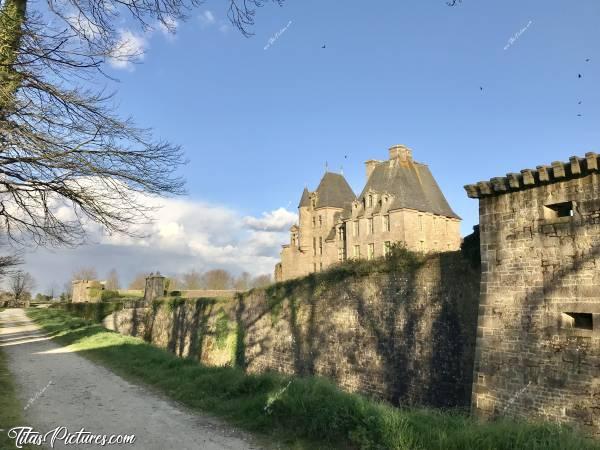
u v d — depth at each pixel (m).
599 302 11.39
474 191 14.42
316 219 55.88
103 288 84.19
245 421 9.09
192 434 8.41
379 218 45.44
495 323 13.52
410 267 18.48
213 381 11.80
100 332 26.98
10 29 6.89
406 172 47.34
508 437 6.98
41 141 7.41
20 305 93.62
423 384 17.20
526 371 12.57
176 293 57.00
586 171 11.82
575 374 11.59
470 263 16.09
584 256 11.84
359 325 20.53
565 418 11.57
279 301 26.08
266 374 11.61
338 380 21.08
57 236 9.76
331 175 57.19
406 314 18.39
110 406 10.44
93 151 8.16
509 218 13.64
